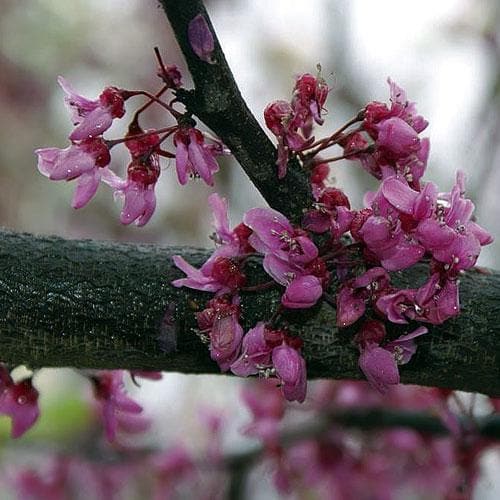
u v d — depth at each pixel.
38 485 0.77
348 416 0.71
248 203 1.01
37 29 1.14
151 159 0.57
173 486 0.74
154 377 0.60
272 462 0.73
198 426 0.91
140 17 1.17
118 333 0.57
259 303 0.57
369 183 0.90
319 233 0.57
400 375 0.58
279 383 0.57
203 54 0.56
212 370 0.58
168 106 0.56
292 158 0.57
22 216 1.12
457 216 0.56
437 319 0.56
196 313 0.57
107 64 1.16
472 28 1.00
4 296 0.57
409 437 0.72
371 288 0.56
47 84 1.15
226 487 0.75
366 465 0.72
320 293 0.56
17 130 1.12
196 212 1.13
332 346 0.57
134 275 0.57
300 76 0.56
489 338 0.57
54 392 0.85
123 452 0.77
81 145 0.57
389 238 0.56
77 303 0.57
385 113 0.57
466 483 0.67
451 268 0.56
